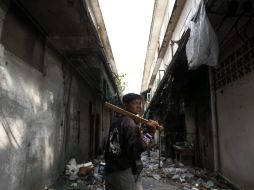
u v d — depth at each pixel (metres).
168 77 10.70
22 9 5.34
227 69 7.50
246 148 6.32
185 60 8.56
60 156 8.44
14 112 5.03
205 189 6.96
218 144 8.52
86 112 13.00
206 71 9.62
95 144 16.11
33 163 6.09
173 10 14.13
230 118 7.38
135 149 2.81
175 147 12.73
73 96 10.18
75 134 10.53
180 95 13.95
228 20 6.04
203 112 10.38
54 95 7.76
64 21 6.10
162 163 12.10
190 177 8.47
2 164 4.52
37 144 6.34
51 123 7.50
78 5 5.34
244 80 6.35
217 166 8.42
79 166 8.69
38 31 6.40
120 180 2.83
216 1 5.08
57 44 7.65
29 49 5.86
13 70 4.99
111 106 3.09
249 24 5.88
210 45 4.94
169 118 14.67
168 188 7.21
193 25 5.25
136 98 3.17
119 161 2.86
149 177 8.82
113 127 3.03
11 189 4.90
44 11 5.62
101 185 7.40
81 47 7.90
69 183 7.68
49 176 7.31
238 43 6.65
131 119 2.97
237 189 6.73
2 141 4.53
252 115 5.97
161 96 15.16
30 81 5.86
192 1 11.17
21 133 5.36
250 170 6.11
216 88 8.64
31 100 5.93
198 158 11.21
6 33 4.73
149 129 2.97
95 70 10.72
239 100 6.70
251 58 5.89
